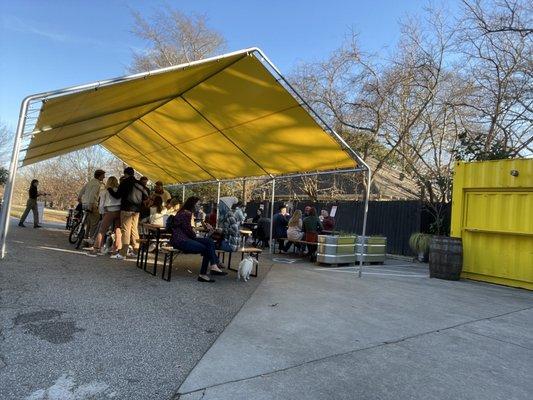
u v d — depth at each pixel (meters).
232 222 7.86
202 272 7.01
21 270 6.32
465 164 9.70
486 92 15.54
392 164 22.25
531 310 6.50
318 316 5.32
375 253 11.75
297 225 11.87
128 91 7.16
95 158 38.06
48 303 4.79
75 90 5.59
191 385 3.13
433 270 9.46
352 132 20.00
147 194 9.07
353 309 5.82
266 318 5.07
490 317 5.86
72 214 14.67
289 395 3.07
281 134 9.16
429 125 17.59
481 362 4.02
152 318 4.66
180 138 12.00
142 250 8.04
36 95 5.50
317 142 8.78
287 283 7.47
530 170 8.52
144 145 14.08
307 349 4.07
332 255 10.52
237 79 7.48
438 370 3.74
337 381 3.38
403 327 5.07
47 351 3.48
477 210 9.49
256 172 12.73
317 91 19.97
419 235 13.27
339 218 16.72
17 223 15.38
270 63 6.78
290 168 11.36
